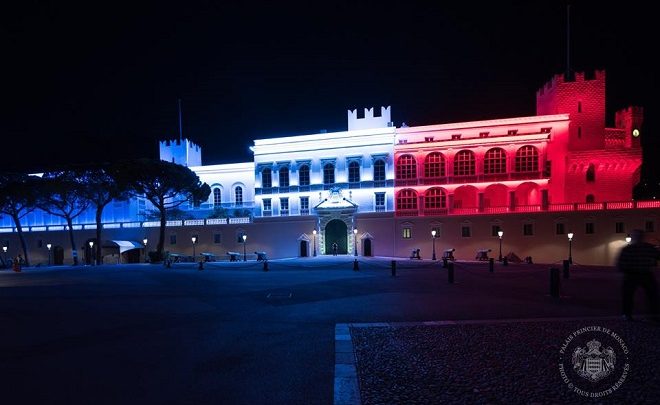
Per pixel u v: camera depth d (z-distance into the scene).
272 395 6.39
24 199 52.75
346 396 6.05
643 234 10.88
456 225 47.56
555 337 9.31
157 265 43.97
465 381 6.64
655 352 8.11
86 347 9.52
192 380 7.14
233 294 18.44
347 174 51.78
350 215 51.00
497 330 10.11
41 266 52.16
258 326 11.48
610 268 32.38
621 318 11.23
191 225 55.12
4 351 9.27
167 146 64.50
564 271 23.39
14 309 15.19
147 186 49.38
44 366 8.12
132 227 56.84
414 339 9.34
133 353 8.92
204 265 41.31
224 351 8.95
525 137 47.31
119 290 20.92
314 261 42.97
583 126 50.19
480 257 44.28
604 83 49.84
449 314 12.67
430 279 23.73
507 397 6.00
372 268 33.12
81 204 57.12
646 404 5.79
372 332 10.14
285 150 54.06
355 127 54.16
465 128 50.72
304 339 9.84
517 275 25.92
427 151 49.88
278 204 53.94
